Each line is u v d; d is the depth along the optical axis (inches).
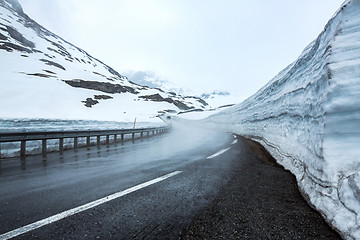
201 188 115.9
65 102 1758.1
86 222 75.5
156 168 171.5
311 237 64.6
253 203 93.3
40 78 2202.3
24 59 2935.5
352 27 108.0
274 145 249.9
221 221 76.1
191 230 69.6
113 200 98.2
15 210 86.7
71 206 91.0
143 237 65.4
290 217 79.0
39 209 87.6
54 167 178.9
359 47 99.5
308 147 124.3
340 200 72.7
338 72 99.5
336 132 91.5
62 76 2930.6
